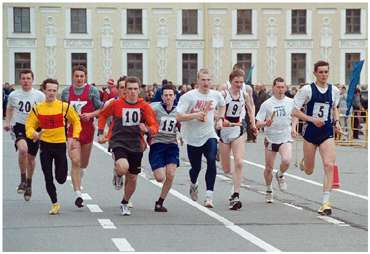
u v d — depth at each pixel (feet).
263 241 44.47
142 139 53.26
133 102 52.75
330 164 55.21
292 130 57.82
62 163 54.39
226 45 262.88
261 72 262.88
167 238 45.19
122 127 52.75
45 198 62.80
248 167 90.89
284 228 49.01
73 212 55.21
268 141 61.11
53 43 259.39
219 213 55.21
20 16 258.37
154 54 262.88
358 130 128.88
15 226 49.03
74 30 260.42
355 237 45.96
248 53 262.88
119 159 51.98
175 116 55.06
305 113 56.34
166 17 262.47
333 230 48.39
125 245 43.01
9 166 89.61
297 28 262.88
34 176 78.28
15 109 60.95
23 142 60.18
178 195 65.31
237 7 262.26
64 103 54.49
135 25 262.88
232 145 57.72
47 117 53.78
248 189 70.18
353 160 101.14
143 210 56.54
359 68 113.29
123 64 262.47
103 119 53.11
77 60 261.24
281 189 62.90
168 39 262.67
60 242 43.75
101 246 42.70
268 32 262.26
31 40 258.57
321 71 55.26
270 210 56.95
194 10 263.08
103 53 261.44
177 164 55.62
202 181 76.13
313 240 44.93
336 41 261.24
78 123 55.11
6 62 257.55
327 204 54.75
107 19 261.44
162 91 55.01
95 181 74.90
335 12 261.03
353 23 261.44
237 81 57.57
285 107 60.44
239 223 50.78
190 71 264.11
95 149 114.93
